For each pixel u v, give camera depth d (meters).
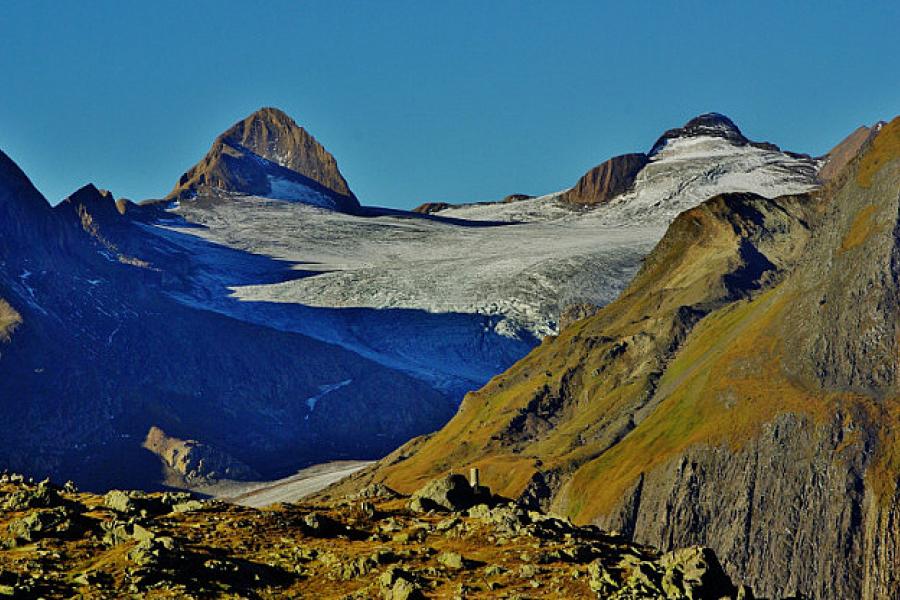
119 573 99.19
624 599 93.94
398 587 96.25
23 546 105.94
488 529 114.31
